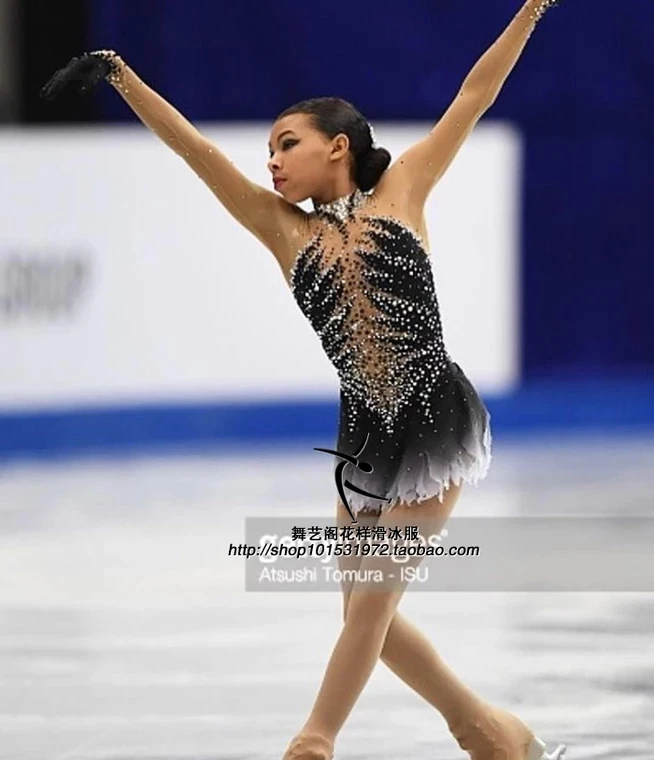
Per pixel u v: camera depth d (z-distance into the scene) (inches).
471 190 1505.9
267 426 1469.0
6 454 1362.0
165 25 1589.6
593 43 1704.0
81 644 793.6
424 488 525.0
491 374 1539.1
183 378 1437.0
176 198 1419.8
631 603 881.5
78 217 1380.4
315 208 536.1
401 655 540.1
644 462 1413.6
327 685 517.3
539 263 1708.9
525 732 558.3
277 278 1461.6
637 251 1738.4
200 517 1141.1
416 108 1648.6
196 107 1606.8
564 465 1391.5
